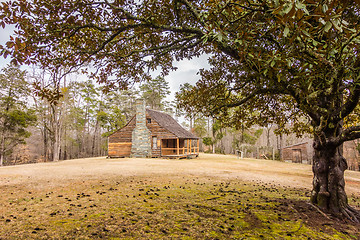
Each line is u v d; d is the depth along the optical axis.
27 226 3.50
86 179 9.20
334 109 3.85
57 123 31.48
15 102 29.34
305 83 2.82
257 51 3.14
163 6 3.91
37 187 7.38
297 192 7.00
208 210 4.43
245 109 6.62
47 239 2.97
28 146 40.34
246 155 36.22
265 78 3.36
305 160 28.08
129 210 4.43
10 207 4.75
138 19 4.05
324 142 4.02
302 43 2.37
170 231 3.28
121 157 25.00
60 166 15.07
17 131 28.61
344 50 2.37
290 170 14.87
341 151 4.44
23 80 28.55
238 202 5.19
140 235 3.11
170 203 5.02
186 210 4.43
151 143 24.33
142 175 10.57
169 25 4.48
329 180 4.36
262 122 6.76
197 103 6.00
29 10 3.27
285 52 2.58
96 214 4.15
